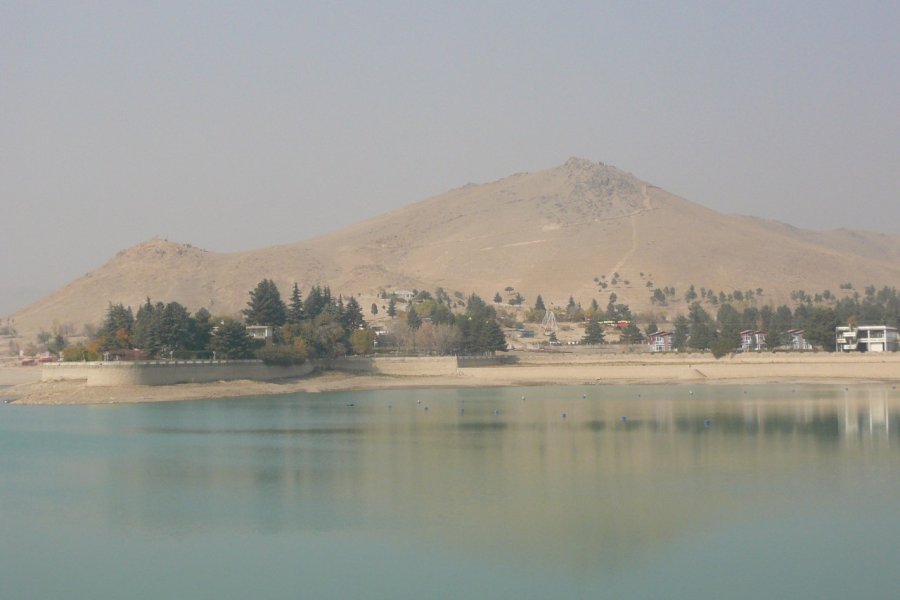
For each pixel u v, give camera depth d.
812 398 190.50
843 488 93.12
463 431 140.38
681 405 177.50
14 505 90.88
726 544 74.56
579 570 68.81
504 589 65.38
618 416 158.50
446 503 88.50
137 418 164.62
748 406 173.50
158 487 98.75
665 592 64.56
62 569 71.19
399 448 123.12
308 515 85.00
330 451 121.44
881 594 63.81
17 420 162.38
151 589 66.88
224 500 91.88
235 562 71.94
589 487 94.62
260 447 126.06
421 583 66.75
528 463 109.38
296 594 65.31
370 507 87.44
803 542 74.81
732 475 100.19
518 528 79.50
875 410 163.62
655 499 88.88
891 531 77.62
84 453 122.19
